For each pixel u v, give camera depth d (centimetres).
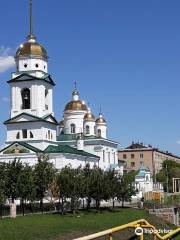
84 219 6775
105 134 14800
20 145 10650
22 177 7319
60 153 10669
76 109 14012
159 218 8625
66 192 7806
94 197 8738
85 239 1334
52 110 11462
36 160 10412
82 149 12631
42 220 6294
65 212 7900
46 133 11138
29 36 11488
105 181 8869
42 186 7875
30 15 11494
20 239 4778
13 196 7244
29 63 11181
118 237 3041
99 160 13038
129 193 9900
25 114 10994
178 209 9781
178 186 17812
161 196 11169
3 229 5094
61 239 5206
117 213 8238
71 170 8194
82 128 14000
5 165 7331
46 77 11200
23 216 6894
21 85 11125
